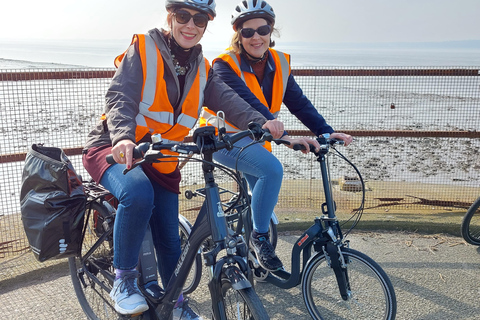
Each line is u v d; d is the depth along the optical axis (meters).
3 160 4.10
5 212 4.67
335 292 2.95
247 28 2.96
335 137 2.69
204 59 2.60
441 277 3.49
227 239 1.99
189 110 2.56
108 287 2.61
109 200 2.76
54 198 2.43
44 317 2.98
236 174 2.03
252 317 1.91
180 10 2.32
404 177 6.59
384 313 2.54
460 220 4.47
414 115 9.98
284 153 7.69
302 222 4.46
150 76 2.35
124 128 2.10
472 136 4.97
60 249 2.51
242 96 2.95
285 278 2.98
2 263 3.66
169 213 2.66
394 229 4.47
